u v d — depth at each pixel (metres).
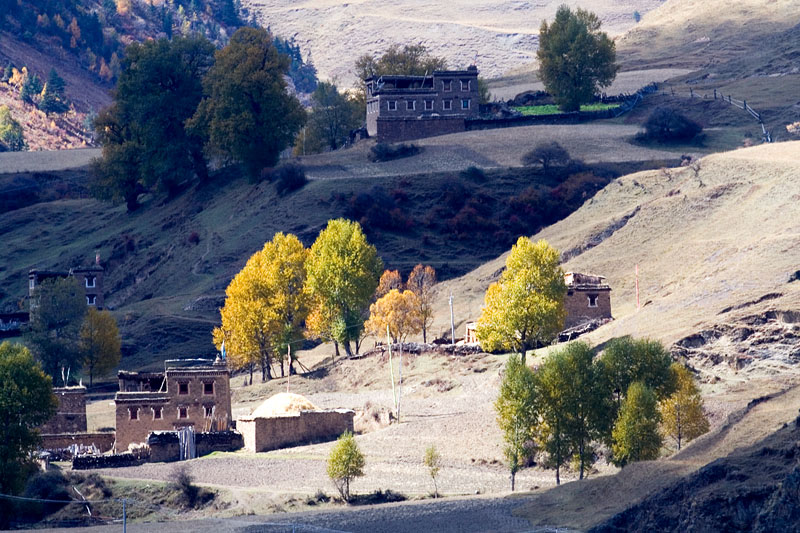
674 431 154.12
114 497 157.38
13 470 154.12
